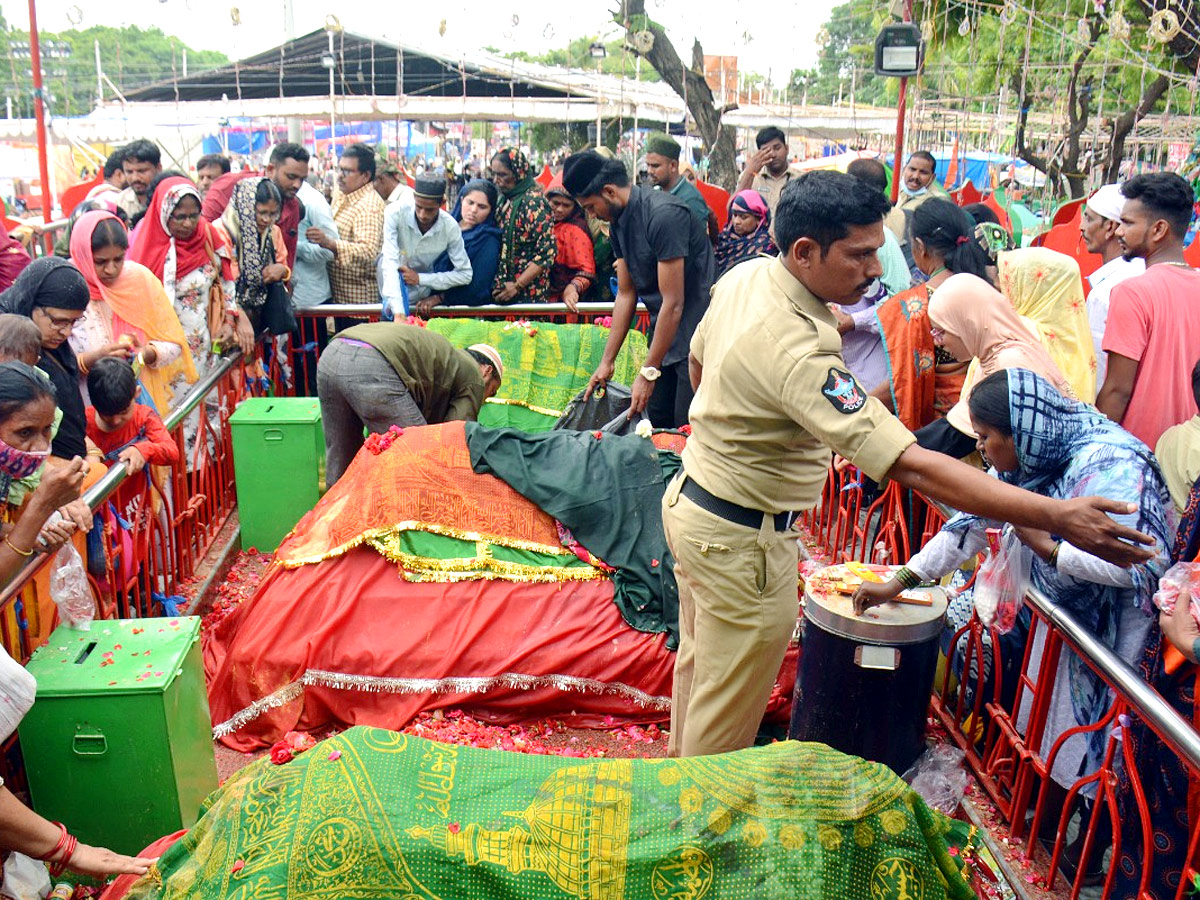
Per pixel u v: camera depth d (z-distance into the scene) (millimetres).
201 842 2174
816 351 2709
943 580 4305
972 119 14430
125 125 15516
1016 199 15758
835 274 2680
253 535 5738
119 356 4613
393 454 4410
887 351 4594
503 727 4082
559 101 14500
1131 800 2799
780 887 1949
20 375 2963
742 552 3010
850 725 3467
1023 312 4152
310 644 4043
